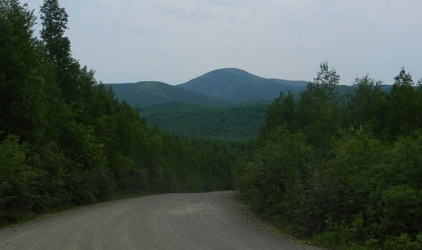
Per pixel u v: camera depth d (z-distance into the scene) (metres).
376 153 14.09
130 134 45.81
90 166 27.80
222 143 124.62
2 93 19.25
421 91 22.72
